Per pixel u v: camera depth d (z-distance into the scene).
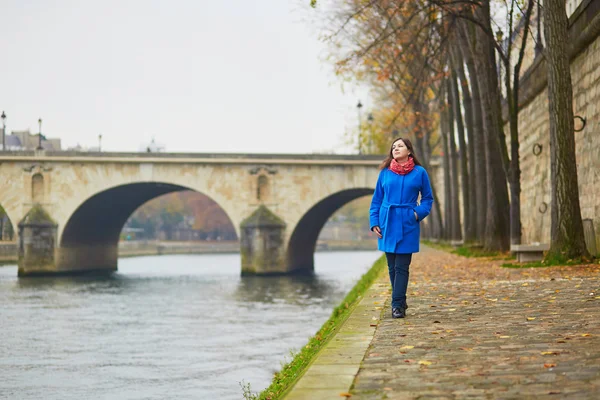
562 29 20.17
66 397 17.41
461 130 42.59
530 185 37.00
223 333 28.80
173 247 134.00
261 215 67.25
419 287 16.34
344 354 7.67
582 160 25.19
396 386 6.07
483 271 21.02
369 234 186.75
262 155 68.12
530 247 24.34
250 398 9.59
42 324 32.31
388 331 9.36
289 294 46.88
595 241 23.36
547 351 7.29
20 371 21.03
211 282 58.81
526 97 36.66
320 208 74.19
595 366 6.44
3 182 68.25
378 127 65.19
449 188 53.75
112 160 67.81
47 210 68.06
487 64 28.84
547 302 11.70
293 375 9.18
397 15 34.53
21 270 67.12
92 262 75.81
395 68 40.53
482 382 6.07
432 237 70.56
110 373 20.58
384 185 10.74
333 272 71.19
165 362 22.30
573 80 26.45
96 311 37.75
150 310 38.06
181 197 165.38
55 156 67.88
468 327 9.39
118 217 80.69
